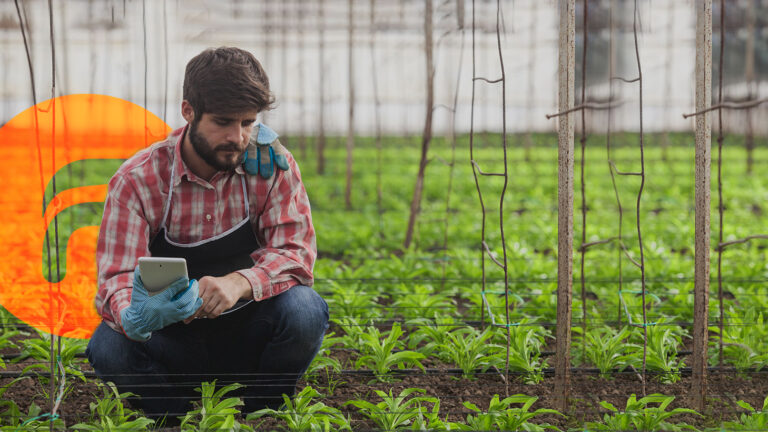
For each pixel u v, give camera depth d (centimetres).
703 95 375
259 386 394
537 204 1298
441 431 361
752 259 809
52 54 327
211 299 346
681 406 426
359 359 477
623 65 1989
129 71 1513
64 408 405
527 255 808
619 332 543
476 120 2361
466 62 2106
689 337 565
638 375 468
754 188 1434
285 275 377
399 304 603
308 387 400
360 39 1938
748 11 1591
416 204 898
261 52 1839
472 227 1039
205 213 378
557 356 402
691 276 743
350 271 729
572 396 439
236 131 338
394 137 2550
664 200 1328
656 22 1980
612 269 750
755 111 2038
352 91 1192
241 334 394
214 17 1734
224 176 375
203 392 384
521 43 2078
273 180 384
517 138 2278
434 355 503
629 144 2227
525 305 625
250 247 393
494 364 471
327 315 399
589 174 1672
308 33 2050
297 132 2305
